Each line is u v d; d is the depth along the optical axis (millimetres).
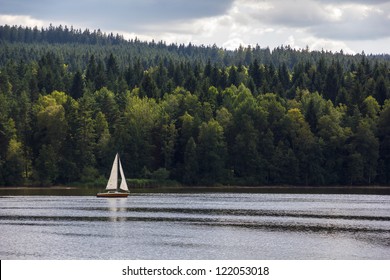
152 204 199375
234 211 175125
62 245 116688
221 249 113375
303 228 139000
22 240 121438
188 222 149625
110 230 135750
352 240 122938
